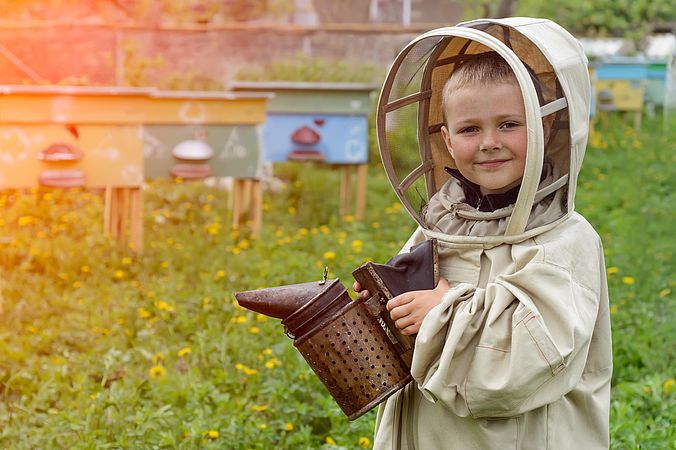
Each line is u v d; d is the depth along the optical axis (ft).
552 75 9.36
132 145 29.22
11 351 21.24
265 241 30.86
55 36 51.01
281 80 54.24
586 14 67.00
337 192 40.55
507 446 9.28
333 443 15.62
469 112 9.39
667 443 15.02
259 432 16.01
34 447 16.26
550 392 8.96
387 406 10.13
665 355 19.90
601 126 53.06
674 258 28.30
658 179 39.40
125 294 25.40
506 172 9.37
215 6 65.67
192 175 30.35
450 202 9.86
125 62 52.80
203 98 30.19
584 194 38.01
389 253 27.81
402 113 10.43
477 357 8.89
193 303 24.14
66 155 28.17
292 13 71.36
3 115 27.66
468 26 9.75
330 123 34.45
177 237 31.55
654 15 66.80
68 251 29.12
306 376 17.95
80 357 20.56
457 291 9.22
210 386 17.94
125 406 16.99
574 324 8.84
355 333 9.55
